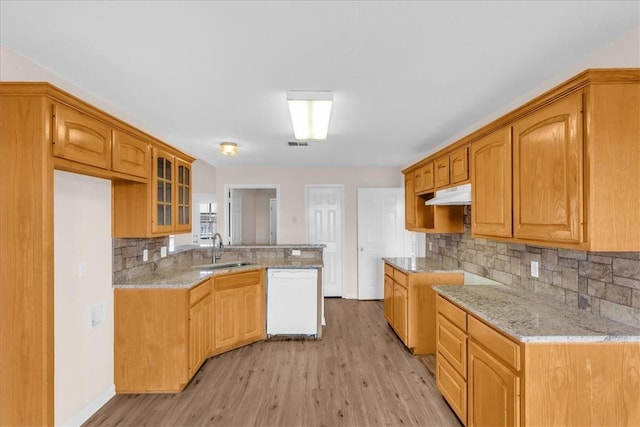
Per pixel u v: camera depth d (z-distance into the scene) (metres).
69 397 2.16
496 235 2.21
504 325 1.66
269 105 2.61
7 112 1.67
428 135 3.53
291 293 3.75
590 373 1.51
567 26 1.56
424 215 3.91
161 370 2.61
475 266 3.16
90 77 2.10
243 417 2.32
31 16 1.46
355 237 5.75
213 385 2.75
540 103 1.76
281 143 3.89
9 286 1.67
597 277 1.81
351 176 5.76
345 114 2.83
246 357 3.29
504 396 1.66
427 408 2.42
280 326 3.76
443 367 2.42
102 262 2.50
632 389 1.51
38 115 1.67
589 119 1.48
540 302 2.12
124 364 2.61
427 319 3.32
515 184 2.00
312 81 2.17
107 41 1.69
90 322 2.35
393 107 2.65
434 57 1.86
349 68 1.99
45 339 1.69
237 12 1.45
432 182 3.38
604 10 1.45
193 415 2.35
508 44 1.72
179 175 3.24
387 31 1.60
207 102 2.53
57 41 1.68
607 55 1.74
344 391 2.66
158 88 2.27
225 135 3.51
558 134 1.65
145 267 3.08
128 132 2.37
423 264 3.73
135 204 2.65
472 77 2.12
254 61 1.90
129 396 2.59
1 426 1.68
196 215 6.41
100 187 2.49
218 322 3.30
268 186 5.75
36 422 1.68
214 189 6.29
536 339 1.50
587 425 1.51
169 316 2.62
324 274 5.79
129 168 2.38
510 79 2.15
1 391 1.69
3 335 1.68
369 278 5.64
